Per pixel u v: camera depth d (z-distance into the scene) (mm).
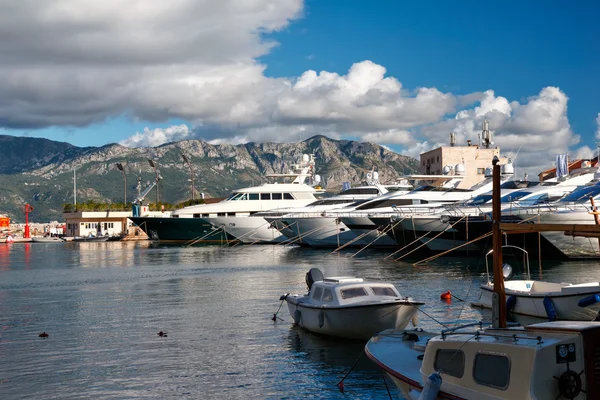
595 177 49812
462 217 46250
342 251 61750
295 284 36312
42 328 23984
